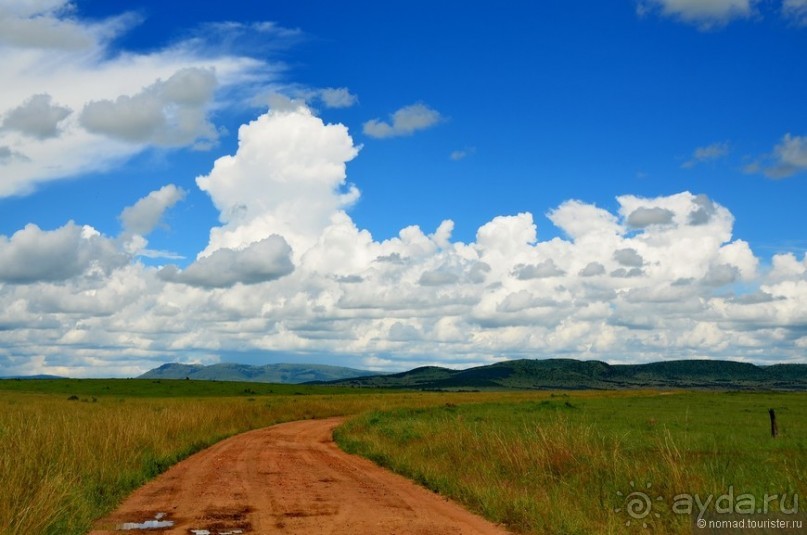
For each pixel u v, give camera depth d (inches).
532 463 619.2
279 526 444.1
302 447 1115.9
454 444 785.6
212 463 829.8
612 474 550.6
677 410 1786.4
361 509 510.9
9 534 356.8
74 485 500.7
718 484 499.2
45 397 2869.1
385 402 2908.5
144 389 4173.2
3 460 473.7
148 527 441.4
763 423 1315.2
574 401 2443.4
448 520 470.6
